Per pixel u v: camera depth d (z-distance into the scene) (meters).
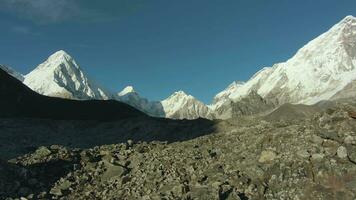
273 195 23.12
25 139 97.94
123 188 26.66
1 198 24.69
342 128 26.55
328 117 28.03
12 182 26.80
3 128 104.62
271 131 29.03
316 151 24.81
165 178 26.72
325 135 26.06
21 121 113.62
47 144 97.94
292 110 134.62
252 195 23.56
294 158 24.83
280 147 26.44
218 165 26.94
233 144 29.78
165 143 35.94
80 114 155.75
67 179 28.47
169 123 111.38
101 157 32.81
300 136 26.75
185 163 28.27
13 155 69.50
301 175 23.53
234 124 102.00
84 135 113.75
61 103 161.75
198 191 24.23
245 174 25.28
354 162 23.47
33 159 32.06
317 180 22.98
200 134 99.19
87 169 30.17
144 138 106.62
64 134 112.06
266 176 24.55
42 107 154.62
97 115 156.88
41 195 25.78
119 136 110.44
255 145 27.91
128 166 29.98
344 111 28.28
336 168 23.11
